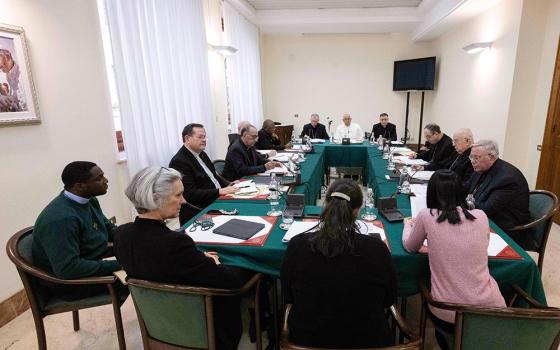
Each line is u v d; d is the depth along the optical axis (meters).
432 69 6.40
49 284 1.56
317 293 1.04
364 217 1.84
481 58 4.70
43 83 2.18
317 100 7.49
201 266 1.22
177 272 1.18
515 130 3.97
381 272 1.05
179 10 3.79
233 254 1.55
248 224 1.79
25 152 2.08
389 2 5.72
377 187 2.64
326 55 7.26
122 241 1.21
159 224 1.22
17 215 2.05
